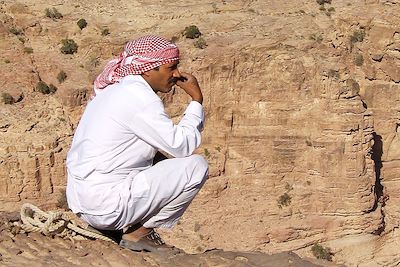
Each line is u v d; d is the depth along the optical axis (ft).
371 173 174.29
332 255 169.58
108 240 44.47
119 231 45.27
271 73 174.60
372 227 173.37
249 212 170.50
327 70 172.96
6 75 179.52
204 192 170.30
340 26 193.16
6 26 190.70
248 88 174.70
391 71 188.14
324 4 199.21
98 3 200.95
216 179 172.55
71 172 41.52
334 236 172.45
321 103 172.96
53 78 182.39
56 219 45.11
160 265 42.55
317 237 171.94
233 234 167.43
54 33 193.26
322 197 172.96
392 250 174.91
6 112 171.32
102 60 187.83
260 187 173.78
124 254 42.88
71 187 41.73
